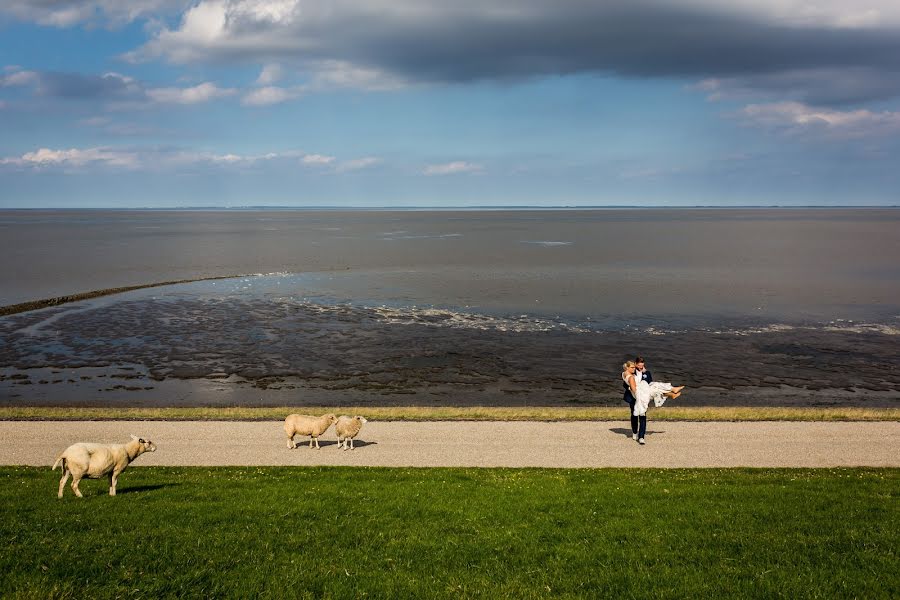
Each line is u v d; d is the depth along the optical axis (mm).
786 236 183875
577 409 28609
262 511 14133
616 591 10430
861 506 14734
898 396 34438
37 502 14594
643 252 126562
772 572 10922
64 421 26234
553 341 46656
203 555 11406
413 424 25688
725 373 38844
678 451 21812
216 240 161750
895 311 59281
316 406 31953
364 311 57938
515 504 15008
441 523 13609
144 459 20812
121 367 39594
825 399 33781
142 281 77938
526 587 10516
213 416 27297
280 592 10164
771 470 19125
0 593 9648
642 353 43469
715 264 102375
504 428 25016
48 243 147125
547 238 176375
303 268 93812
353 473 18406
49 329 49812
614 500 15328
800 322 54062
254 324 52031
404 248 136125
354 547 12180
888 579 10602
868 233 198625
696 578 10758
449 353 43062
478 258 112000
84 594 9820
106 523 12992
